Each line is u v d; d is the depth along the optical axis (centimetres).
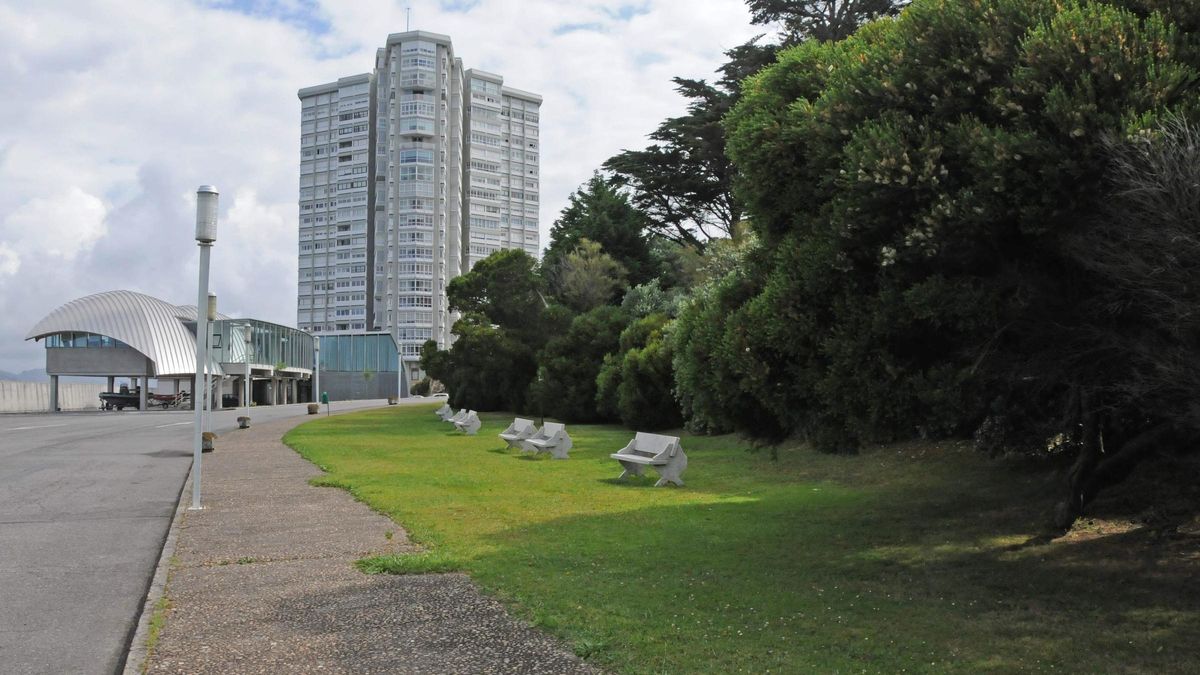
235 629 559
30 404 6278
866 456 1582
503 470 1614
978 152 594
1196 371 532
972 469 1331
